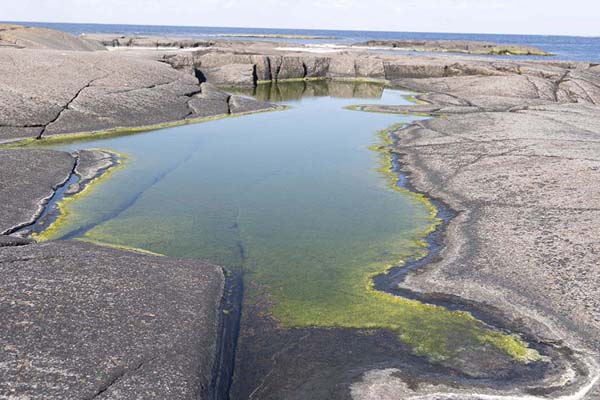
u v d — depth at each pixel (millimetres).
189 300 8445
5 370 6156
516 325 8180
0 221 12109
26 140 20422
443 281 9570
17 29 41750
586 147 17891
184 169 17344
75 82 25391
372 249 11383
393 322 8492
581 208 12234
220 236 12055
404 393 6746
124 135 22125
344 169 17531
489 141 19438
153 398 6117
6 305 7418
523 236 11008
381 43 101625
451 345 7820
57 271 8672
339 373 7258
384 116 27562
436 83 40156
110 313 7625
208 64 43625
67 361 6473
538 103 29641
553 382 6914
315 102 33281
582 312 8266
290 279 10023
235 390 7062
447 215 13180
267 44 80188
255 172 17141
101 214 13281
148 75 29125
